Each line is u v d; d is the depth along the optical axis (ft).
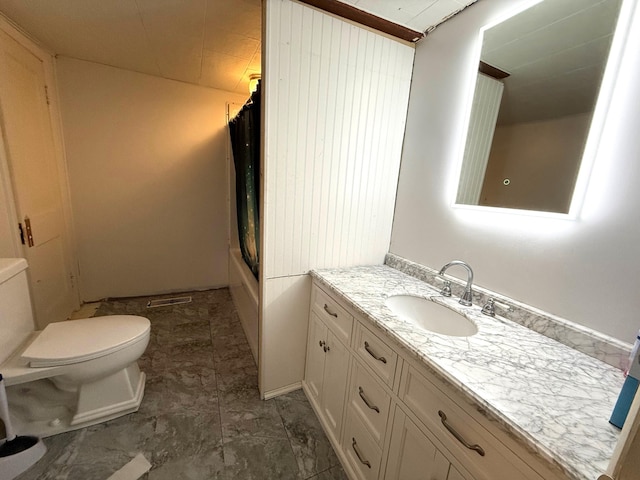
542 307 3.24
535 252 3.29
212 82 8.14
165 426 4.47
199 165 9.00
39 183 6.19
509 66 3.53
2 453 3.62
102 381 4.42
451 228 4.35
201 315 8.19
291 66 4.07
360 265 5.48
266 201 4.40
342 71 4.42
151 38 5.61
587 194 2.84
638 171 2.49
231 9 4.54
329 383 4.47
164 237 9.04
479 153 3.91
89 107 7.38
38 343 4.00
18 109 5.47
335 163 4.76
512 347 2.83
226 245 10.02
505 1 3.53
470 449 2.14
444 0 3.86
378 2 3.97
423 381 2.61
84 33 5.53
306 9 3.97
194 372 5.80
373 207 5.32
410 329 2.99
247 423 4.65
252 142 6.09
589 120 2.79
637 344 1.79
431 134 4.66
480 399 2.03
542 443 1.69
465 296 3.87
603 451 1.67
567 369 2.53
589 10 2.79
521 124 3.43
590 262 2.83
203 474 3.79
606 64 2.65
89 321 4.75
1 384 3.50
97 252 8.23
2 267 3.93
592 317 2.83
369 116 4.83
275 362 5.19
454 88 4.23
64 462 3.81
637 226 2.51
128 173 8.16
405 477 2.87
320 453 4.21
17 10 4.75
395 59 4.81
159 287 9.32
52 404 4.34
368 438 3.45
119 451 4.01
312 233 4.89
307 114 4.35
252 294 6.23
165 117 8.25
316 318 4.91
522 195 3.42
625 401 1.82
